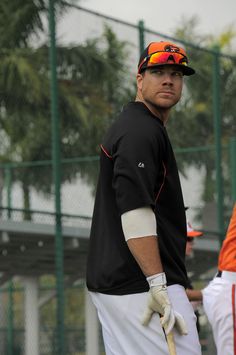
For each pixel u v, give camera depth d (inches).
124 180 455.5
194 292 735.1
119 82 1497.3
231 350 697.6
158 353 464.1
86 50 1457.9
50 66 1386.6
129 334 470.9
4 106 1520.7
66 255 1505.9
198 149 1625.2
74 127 1487.5
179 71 482.3
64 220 1418.6
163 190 472.7
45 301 1635.1
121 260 470.3
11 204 1626.5
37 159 1651.1
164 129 474.0
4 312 1742.1
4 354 1718.8
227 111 1672.0
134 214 452.8
